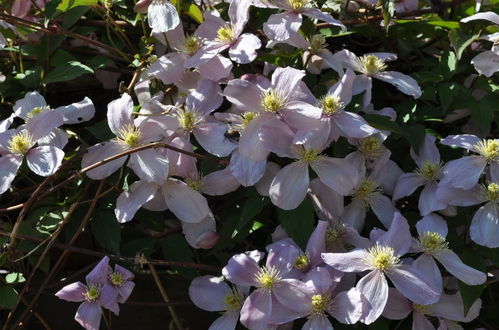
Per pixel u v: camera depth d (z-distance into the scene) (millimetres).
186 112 538
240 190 550
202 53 557
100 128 555
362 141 543
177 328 554
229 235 528
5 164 520
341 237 522
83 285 507
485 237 508
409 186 545
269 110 517
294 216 513
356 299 482
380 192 550
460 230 554
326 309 489
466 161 526
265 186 525
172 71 567
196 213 521
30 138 525
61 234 553
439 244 506
